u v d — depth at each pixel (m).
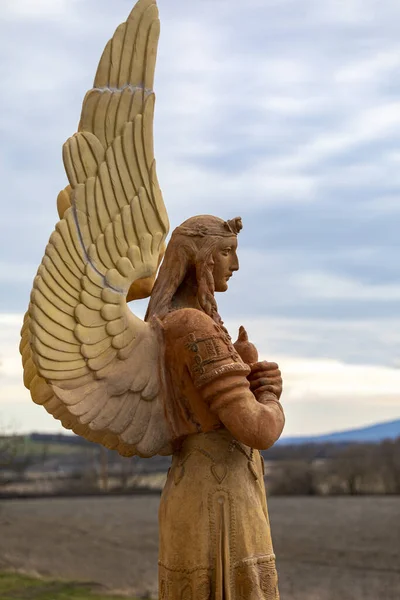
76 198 4.42
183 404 4.54
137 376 4.49
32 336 4.25
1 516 31.42
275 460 54.69
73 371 4.34
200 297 4.70
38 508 36.81
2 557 20.11
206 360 4.38
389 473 50.19
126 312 4.47
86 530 27.02
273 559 4.52
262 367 4.62
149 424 4.54
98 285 4.39
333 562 19.86
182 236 4.74
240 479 4.52
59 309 4.31
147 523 29.88
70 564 19.36
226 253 4.75
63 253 4.35
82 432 4.61
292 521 30.62
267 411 4.38
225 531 4.40
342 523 29.39
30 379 4.79
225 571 4.36
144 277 4.58
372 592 15.79
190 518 4.44
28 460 44.19
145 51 4.66
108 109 4.57
